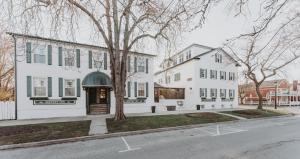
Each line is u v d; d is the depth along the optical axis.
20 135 9.66
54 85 16.83
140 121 13.46
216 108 27.38
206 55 27.27
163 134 10.82
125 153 7.11
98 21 12.10
